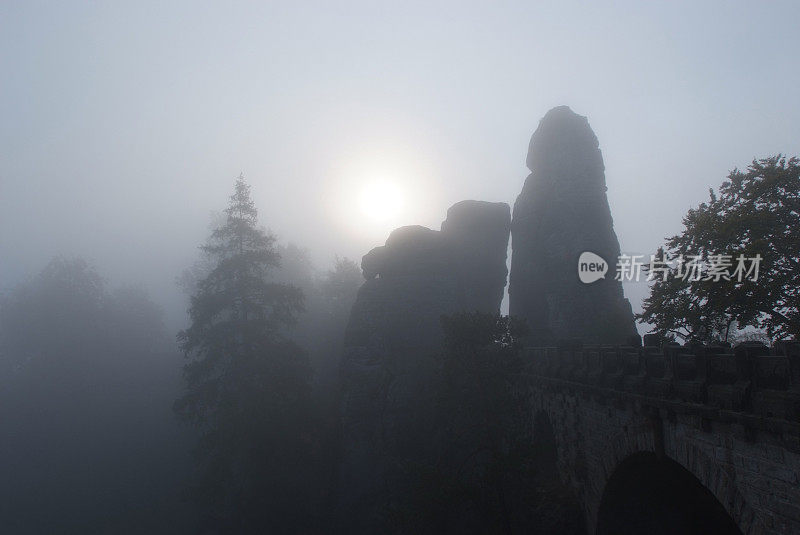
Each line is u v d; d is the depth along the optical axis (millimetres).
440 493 25438
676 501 19359
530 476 26172
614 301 46688
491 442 28281
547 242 50281
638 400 16812
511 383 36594
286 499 35750
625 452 18344
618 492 20359
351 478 39969
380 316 46656
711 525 19219
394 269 50406
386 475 37719
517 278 53812
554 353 27250
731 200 26844
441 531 25594
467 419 34375
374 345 45094
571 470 24906
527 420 33062
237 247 39844
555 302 47625
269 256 39156
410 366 45094
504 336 31109
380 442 41000
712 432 13117
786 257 23703
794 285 22828
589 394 21453
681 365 14820
